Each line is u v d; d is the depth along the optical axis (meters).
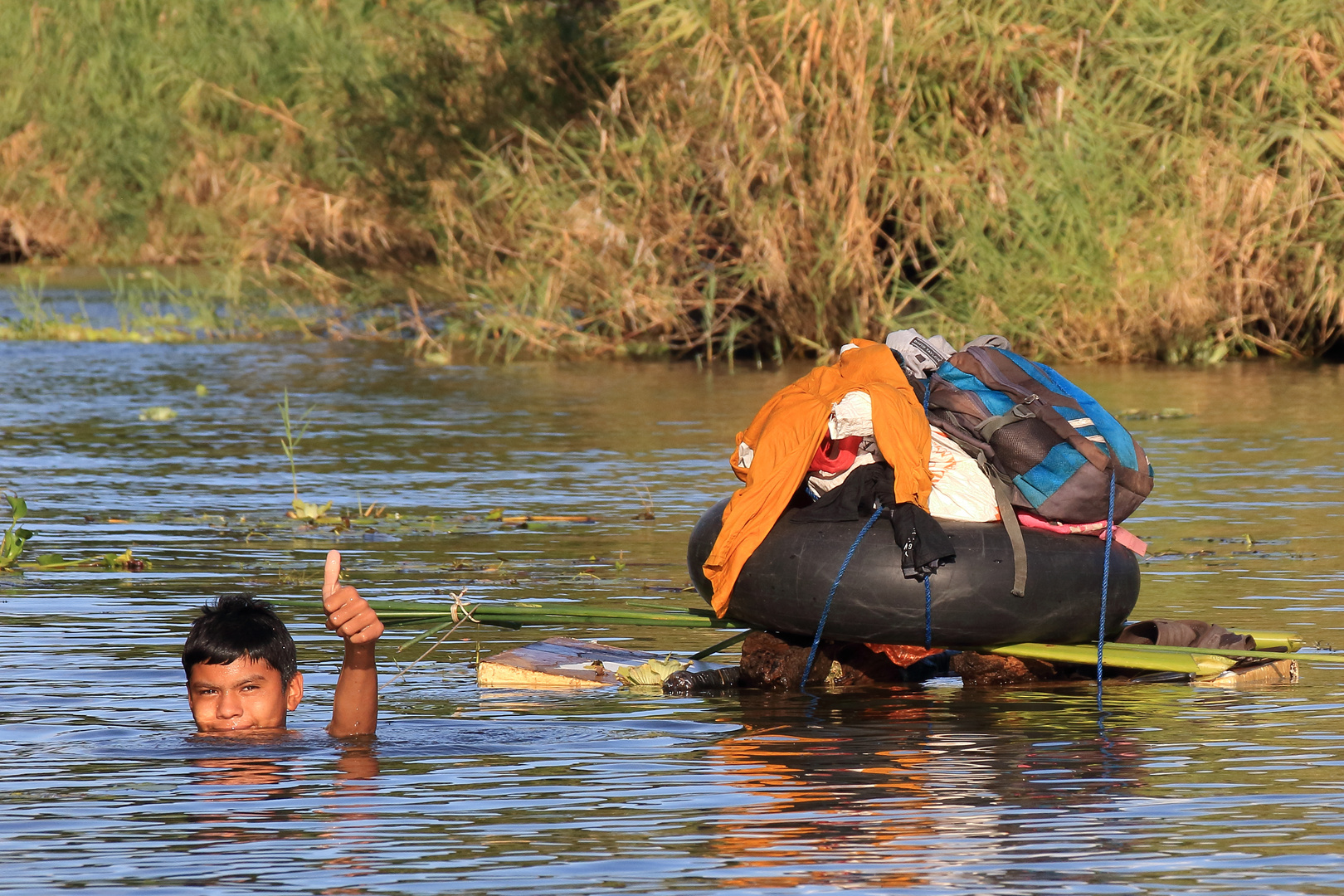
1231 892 14.40
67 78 154.88
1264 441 54.16
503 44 107.69
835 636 24.55
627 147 89.38
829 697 23.67
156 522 39.34
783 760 19.39
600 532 38.06
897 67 85.00
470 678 24.75
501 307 91.62
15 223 153.12
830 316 87.19
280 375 78.12
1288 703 22.81
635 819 16.75
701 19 86.12
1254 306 86.81
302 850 15.64
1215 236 84.69
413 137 108.38
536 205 91.81
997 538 24.48
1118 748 19.94
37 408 64.19
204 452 52.53
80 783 18.09
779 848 15.72
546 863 15.26
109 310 113.12
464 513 40.75
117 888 14.61
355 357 88.62
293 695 20.94
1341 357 87.06
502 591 30.94
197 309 107.75
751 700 23.38
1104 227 83.88
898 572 24.12
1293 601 29.75
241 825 16.52
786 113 85.00
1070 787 18.00
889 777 18.53
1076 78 85.38
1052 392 25.61
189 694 20.58
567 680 24.45
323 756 19.45
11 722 20.97
